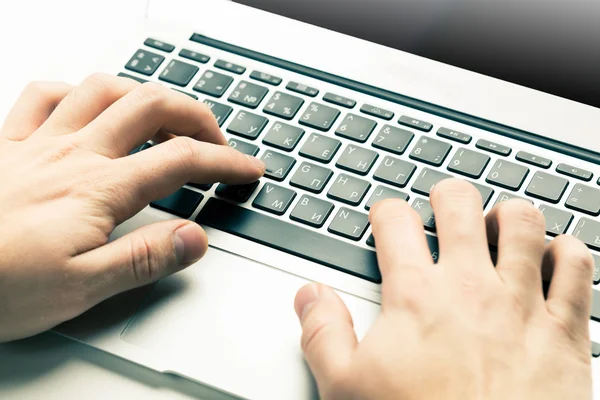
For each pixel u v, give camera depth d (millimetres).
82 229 498
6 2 748
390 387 424
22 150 552
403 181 575
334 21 686
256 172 574
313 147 601
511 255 486
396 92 640
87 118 584
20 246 483
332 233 553
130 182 523
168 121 575
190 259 522
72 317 505
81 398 487
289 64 664
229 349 498
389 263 492
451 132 608
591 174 576
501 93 635
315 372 463
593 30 638
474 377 425
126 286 507
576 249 492
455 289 463
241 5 708
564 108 624
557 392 430
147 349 500
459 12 665
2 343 512
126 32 700
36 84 627
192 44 683
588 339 471
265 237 552
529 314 463
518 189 572
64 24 719
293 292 525
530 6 656
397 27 673
